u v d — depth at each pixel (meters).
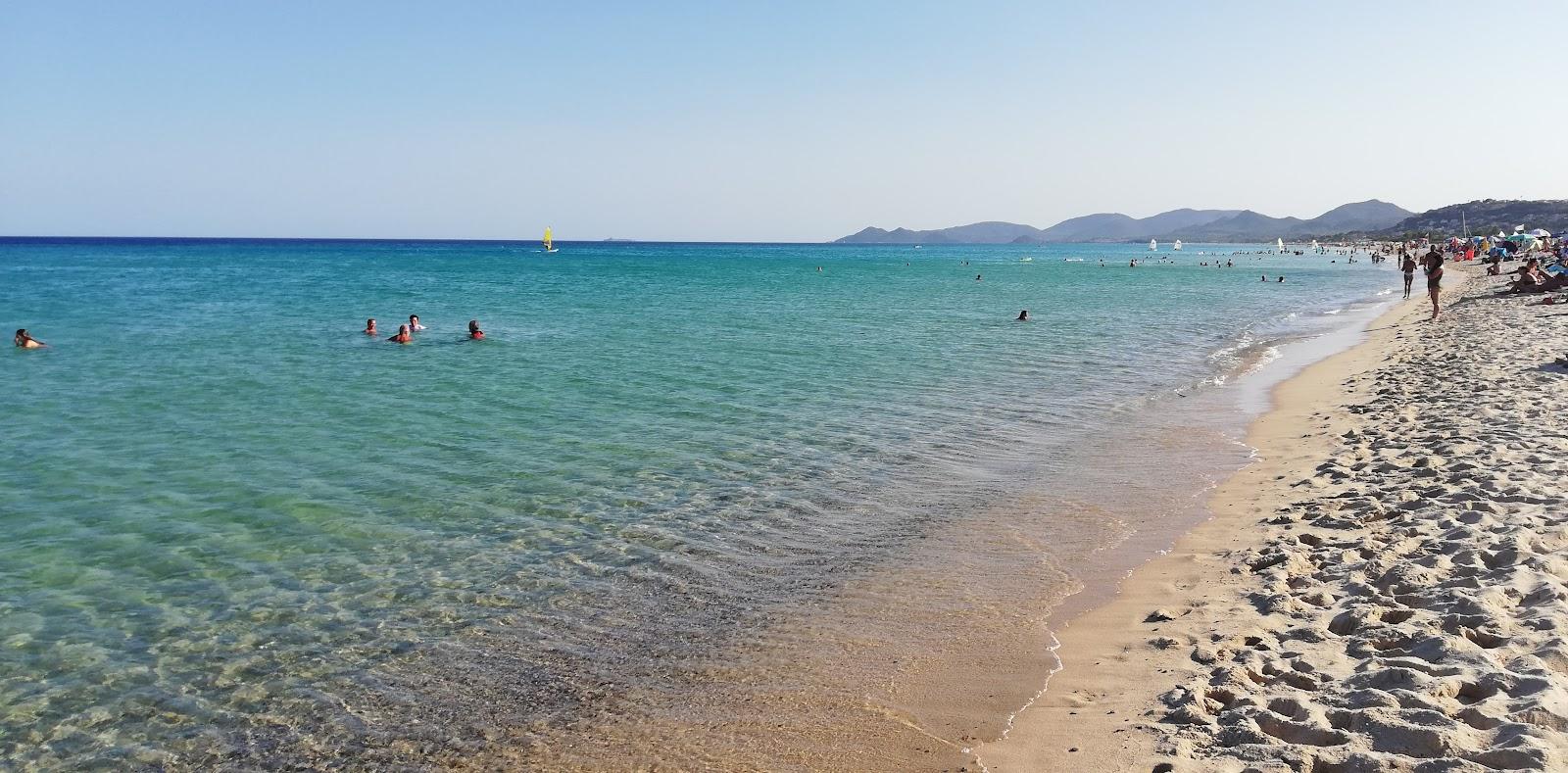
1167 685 5.94
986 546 9.53
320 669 7.00
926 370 22.67
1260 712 5.25
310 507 10.93
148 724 6.25
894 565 9.03
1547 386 15.41
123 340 28.17
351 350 26.17
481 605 8.16
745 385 20.11
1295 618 6.80
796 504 11.17
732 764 5.57
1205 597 7.59
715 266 114.75
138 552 9.45
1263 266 119.94
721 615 7.92
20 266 90.12
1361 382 18.83
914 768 5.38
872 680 6.62
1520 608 6.39
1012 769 5.19
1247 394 18.88
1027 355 26.00
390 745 5.98
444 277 75.62
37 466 12.73
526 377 21.03
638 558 9.31
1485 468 10.23
